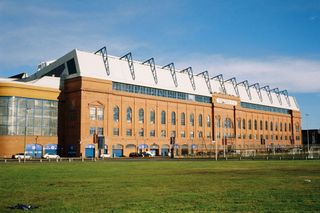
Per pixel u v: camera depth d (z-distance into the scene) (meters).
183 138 120.38
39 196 19.02
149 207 15.44
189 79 126.50
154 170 40.00
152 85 111.88
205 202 16.62
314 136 171.62
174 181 26.55
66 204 16.45
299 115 181.12
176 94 120.62
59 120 96.69
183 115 121.75
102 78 98.62
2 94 86.56
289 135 172.75
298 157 80.88
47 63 118.25
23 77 126.25
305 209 14.75
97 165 52.44
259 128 153.62
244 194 19.11
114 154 100.00
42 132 92.12
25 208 15.30
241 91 149.25
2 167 47.03
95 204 16.38
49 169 42.41
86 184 24.80
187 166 48.66
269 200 17.06
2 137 85.38
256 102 153.50
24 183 25.64
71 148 94.75
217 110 132.88
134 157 98.50
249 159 76.00
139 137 106.94
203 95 129.12
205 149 120.44
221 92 137.62
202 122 127.56
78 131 93.19
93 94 96.19
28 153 88.62
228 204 16.05
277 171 36.47
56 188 22.50
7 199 18.02
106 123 98.62
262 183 24.55
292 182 25.03
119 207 15.52
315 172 34.56
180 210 14.70
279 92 172.00
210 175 32.03
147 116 110.00
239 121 142.88
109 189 21.81
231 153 113.25
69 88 97.50
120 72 104.38
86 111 94.31
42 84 94.38
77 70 95.50
